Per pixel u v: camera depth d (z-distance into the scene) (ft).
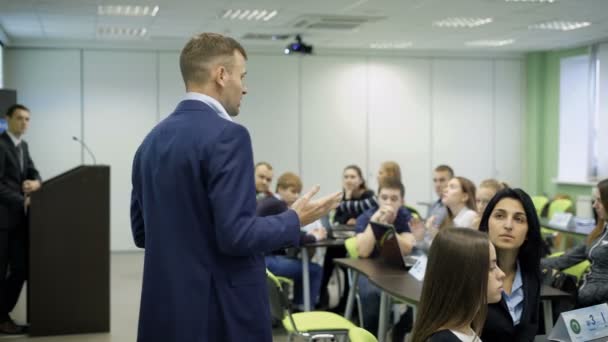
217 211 5.58
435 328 5.70
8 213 17.07
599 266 12.03
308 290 17.39
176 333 5.85
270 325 6.15
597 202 13.01
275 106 33.96
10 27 27.32
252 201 5.74
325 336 12.07
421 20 26.43
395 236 12.57
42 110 31.09
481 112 36.47
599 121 32.89
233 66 6.17
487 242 5.72
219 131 5.79
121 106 31.91
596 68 33.30
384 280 11.48
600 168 32.86
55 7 23.20
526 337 8.08
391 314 15.46
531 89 36.68
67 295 17.16
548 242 24.04
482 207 15.34
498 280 6.12
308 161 34.40
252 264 6.04
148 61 32.12
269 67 33.83
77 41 31.22
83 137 31.53
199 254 5.87
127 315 19.61
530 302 8.21
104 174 17.21
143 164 6.26
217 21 26.55
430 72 35.76
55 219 16.93
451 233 5.80
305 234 17.04
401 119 35.45
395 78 35.37
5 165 17.25
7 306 17.38
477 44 33.60
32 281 16.88
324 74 34.47
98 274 17.37
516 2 22.94
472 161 36.42
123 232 31.99
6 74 30.63
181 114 6.09
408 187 35.60
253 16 25.77
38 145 31.07
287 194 19.57
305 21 26.63
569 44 33.76
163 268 5.93
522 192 8.32
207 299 5.86
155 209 6.03
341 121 34.73
